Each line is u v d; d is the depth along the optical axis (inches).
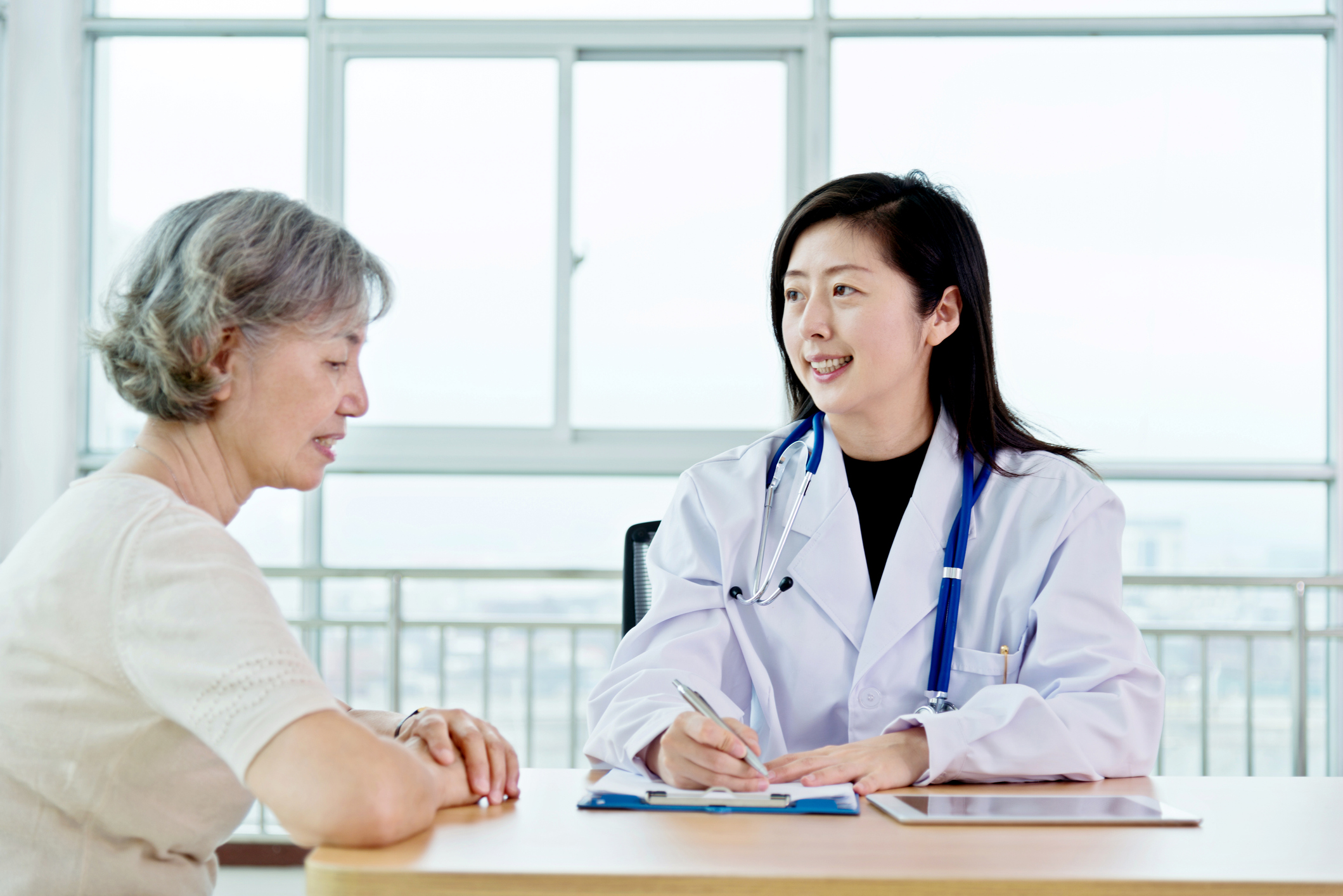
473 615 116.4
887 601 50.1
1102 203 126.8
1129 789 39.2
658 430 129.3
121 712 31.4
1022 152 127.3
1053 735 40.4
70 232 126.6
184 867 34.6
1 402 125.3
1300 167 126.7
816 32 127.2
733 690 52.8
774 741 50.4
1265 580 99.7
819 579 51.9
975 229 53.9
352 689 112.5
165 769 32.2
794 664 51.5
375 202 129.7
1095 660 45.7
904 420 54.4
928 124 128.0
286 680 29.8
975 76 128.1
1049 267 126.6
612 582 110.8
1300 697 100.1
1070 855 29.5
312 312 35.4
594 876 27.3
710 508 54.7
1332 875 27.9
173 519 32.2
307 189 129.3
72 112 127.2
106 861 32.3
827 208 52.0
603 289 130.0
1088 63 127.4
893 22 127.0
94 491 33.6
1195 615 118.6
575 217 129.8
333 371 36.7
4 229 125.9
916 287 51.3
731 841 30.9
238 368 35.0
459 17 129.1
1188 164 126.8
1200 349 125.9
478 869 27.6
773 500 55.6
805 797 35.3
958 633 50.4
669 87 130.0
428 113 129.8
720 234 129.6
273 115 130.7
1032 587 50.0
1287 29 125.3
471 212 129.6
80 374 128.6
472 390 129.6
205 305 33.6
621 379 130.0
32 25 126.6
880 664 49.5
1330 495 124.7
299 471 37.0
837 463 54.6
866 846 30.3
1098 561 49.6
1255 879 27.4
